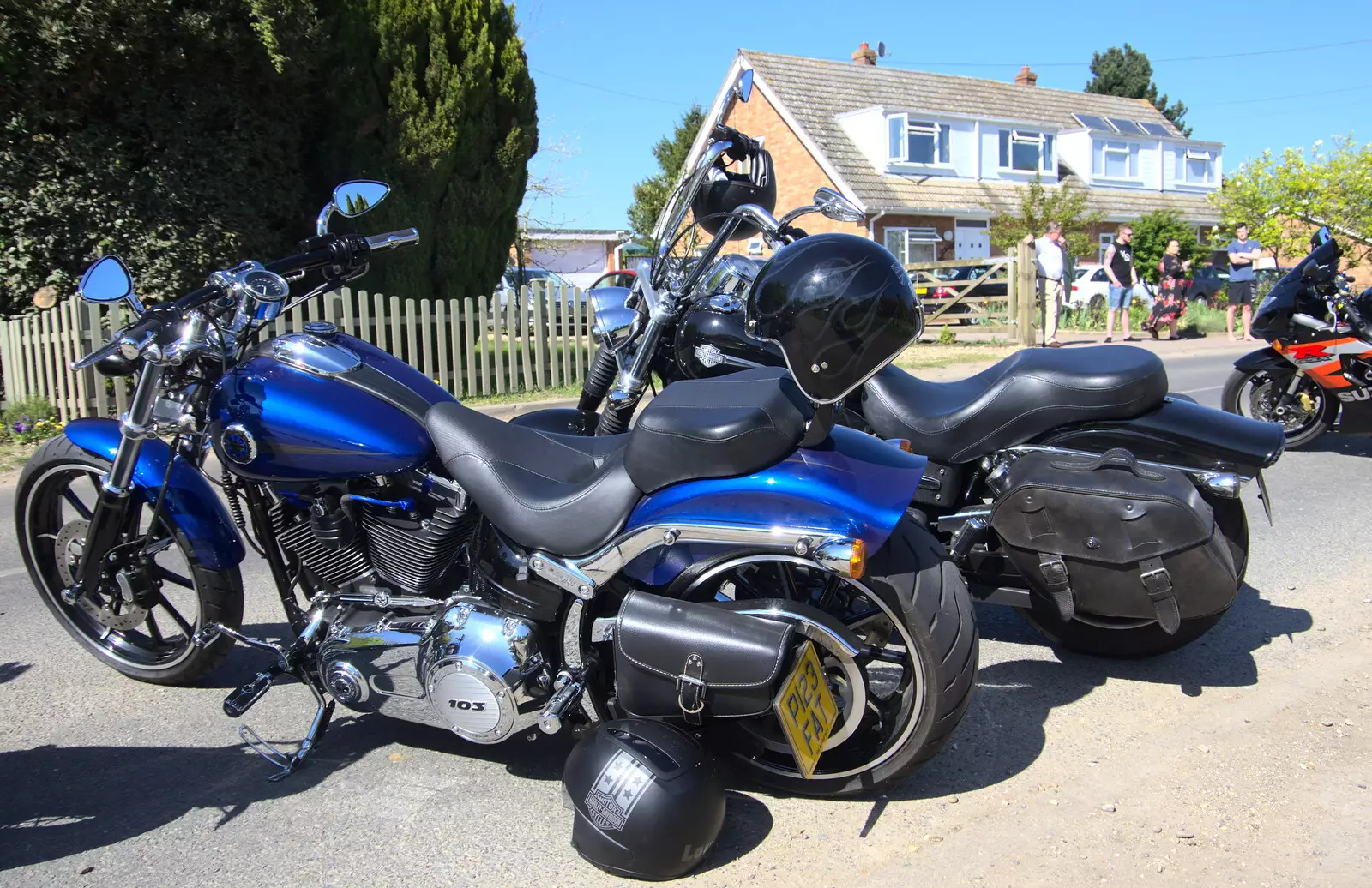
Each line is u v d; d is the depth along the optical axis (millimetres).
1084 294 22438
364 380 3143
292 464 3092
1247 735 3301
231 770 3229
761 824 2848
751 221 3959
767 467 2633
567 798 2646
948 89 33531
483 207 11836
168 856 2758
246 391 3152
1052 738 3334
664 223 4055
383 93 11164
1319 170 20984
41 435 9383
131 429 3326
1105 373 3465
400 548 3119
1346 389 7082
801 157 29688
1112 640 3889
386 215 11125
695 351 3957
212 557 3596
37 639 4410
